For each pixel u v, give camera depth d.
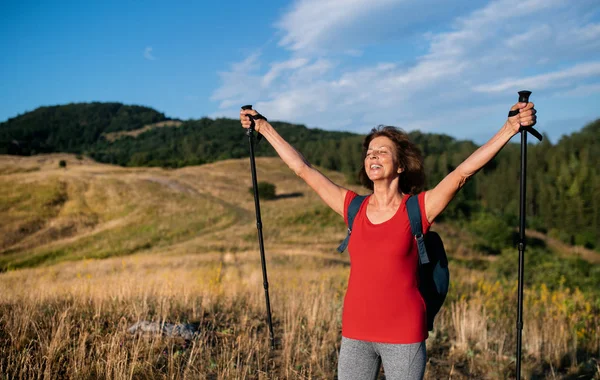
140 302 5.83
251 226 51.88
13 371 3.58
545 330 6.07
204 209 59.97
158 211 58.03
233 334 5.10
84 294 6.23
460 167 2.31
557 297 8.60
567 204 84.88
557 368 5.04
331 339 5.20
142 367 3.84
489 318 6.68
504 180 103.69
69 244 46.31
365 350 2.42
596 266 24.50
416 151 2.65
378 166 2.54
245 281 10.69
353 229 2.54
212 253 37.00
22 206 55.22
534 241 69.00
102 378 3.65
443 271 2.48
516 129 2.25
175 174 85.69
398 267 2.36
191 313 5.86
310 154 144.25
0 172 79.19
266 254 33.00
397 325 2.33
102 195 61.97
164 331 4.79
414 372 2.30
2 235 46.47
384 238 2.38
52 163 96.31
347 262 31.62
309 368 4.29
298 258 31.14
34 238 47.31
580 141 117.69
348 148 132.75
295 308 6.24
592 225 78.88
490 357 5.00
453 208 63.91
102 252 43.34
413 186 2.72
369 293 2.38
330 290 8.96
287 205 62.62
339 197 2.71
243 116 3.02
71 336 4.48
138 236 48.97
